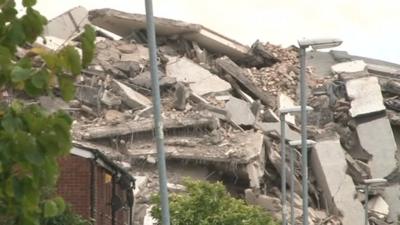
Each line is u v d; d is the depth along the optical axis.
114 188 127.94
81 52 29.66
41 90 28.62
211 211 135.00
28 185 27.89
